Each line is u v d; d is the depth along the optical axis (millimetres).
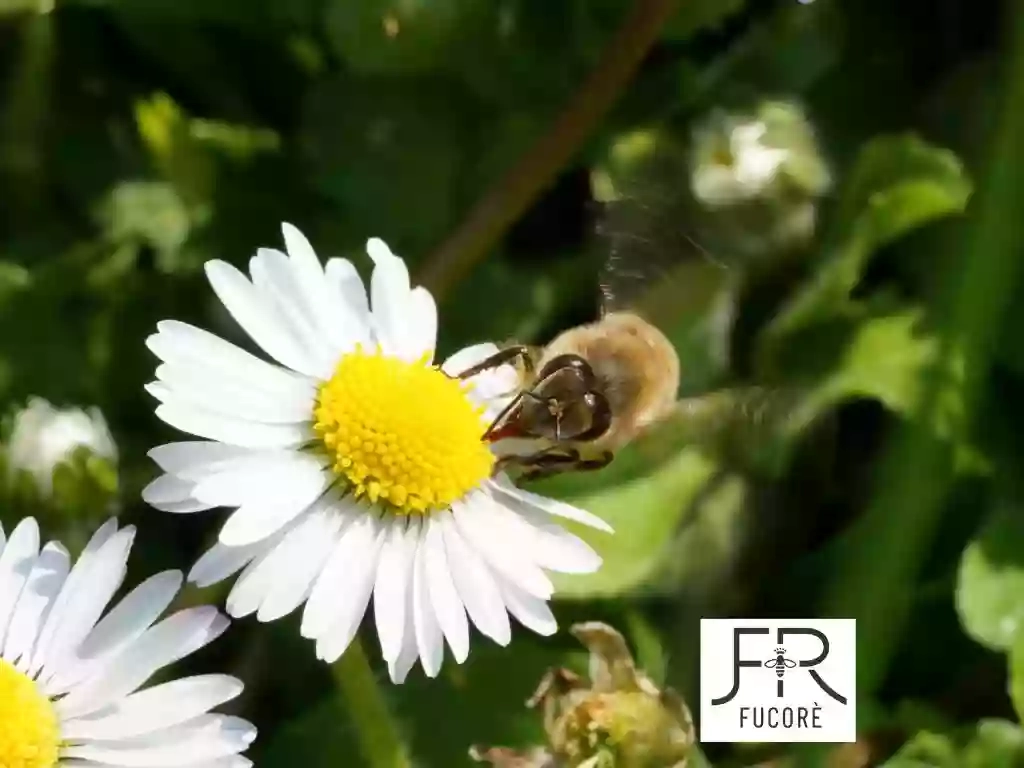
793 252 98
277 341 78
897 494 99
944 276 101
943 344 99
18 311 100
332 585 75
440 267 99
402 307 82
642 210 94
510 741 91
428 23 99
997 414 100
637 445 95
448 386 79
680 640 97
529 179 98
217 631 73
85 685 72
